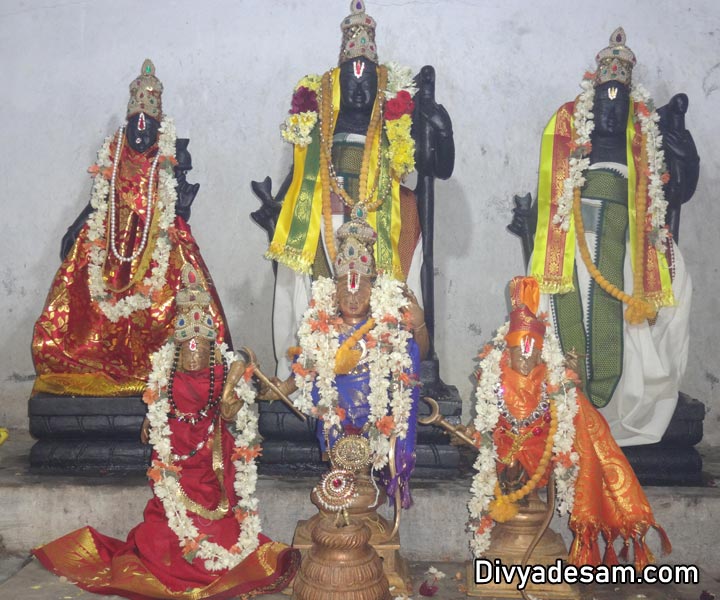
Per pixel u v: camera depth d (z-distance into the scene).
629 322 4.19
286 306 4.33
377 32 5.01
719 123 4.96
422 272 4.43
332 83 4.27
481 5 5.00
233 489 3.75
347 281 3.49
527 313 3.54
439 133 4.31
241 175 5.08
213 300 4.39
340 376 3.49
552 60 4.99
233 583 3.45
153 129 4.33
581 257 4.23
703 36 4.96
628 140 4.29
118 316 4.32
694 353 5.01
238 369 3.61
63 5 5.06
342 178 4.22
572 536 4.00
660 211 4.19
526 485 3.51
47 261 5.14
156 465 3.59
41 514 3.98
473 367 5.08
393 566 3.57
